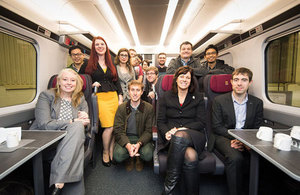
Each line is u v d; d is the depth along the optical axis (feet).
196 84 6.47
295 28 5.66
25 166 5.22
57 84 5.42
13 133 3.36
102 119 6.81
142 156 5.89
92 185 5.81
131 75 8.34
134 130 6.56
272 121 6.60
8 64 6.06
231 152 4.72
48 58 7.79
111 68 7.18
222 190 5.62
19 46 6.52
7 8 5.52
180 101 6.15
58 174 3.90
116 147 6.10
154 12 9.94
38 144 3.43
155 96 7.90
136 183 5.94
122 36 15.34
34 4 6.63
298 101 5.72
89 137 5.85
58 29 8.34
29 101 6.89
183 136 4.50
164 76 6.93
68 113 5.49
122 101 7.67
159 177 6.31
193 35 14.06
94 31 12.53
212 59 9.28
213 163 4.78
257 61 7.48
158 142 5.82
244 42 8.38
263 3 6.81
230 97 5.93
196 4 8.93
